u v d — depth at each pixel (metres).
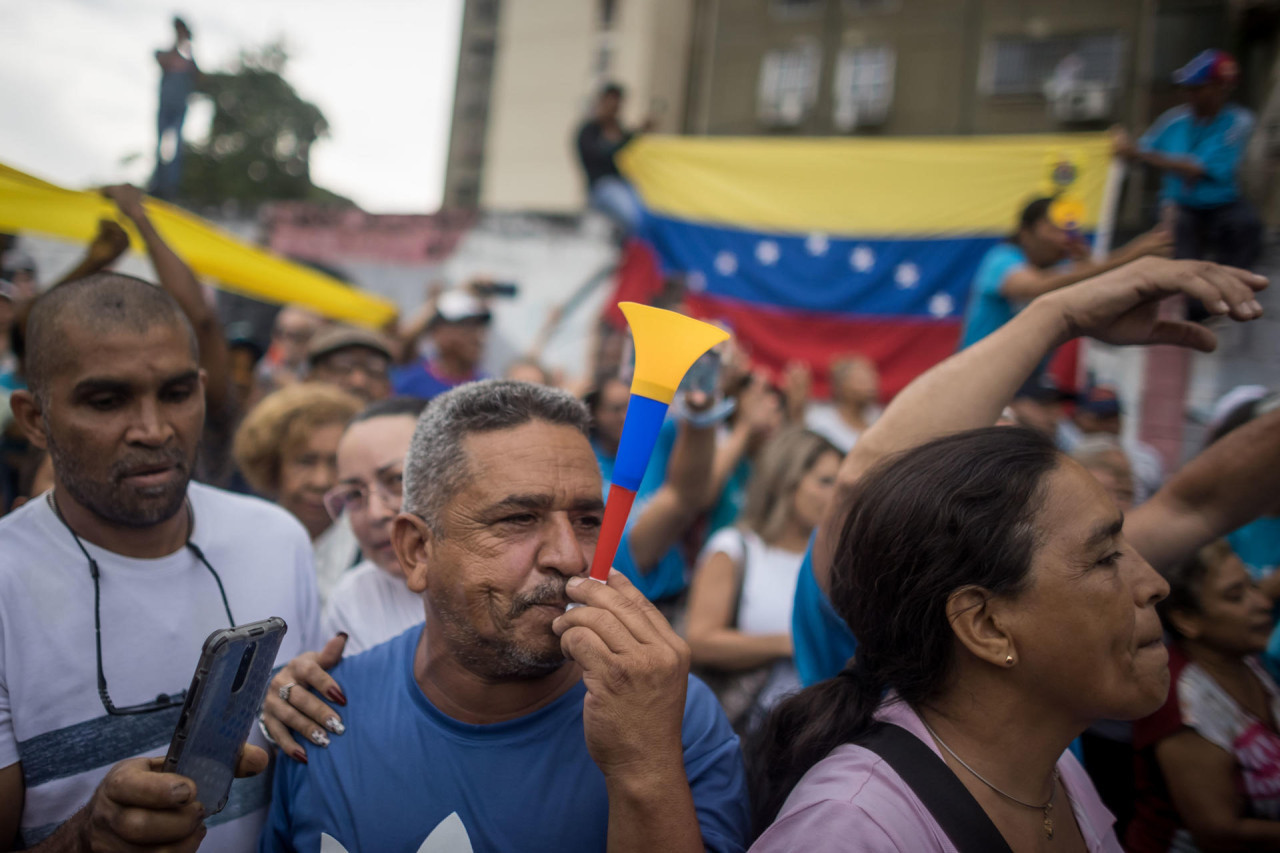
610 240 6.30
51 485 2.16
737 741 1.28
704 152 6.14
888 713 1.13
